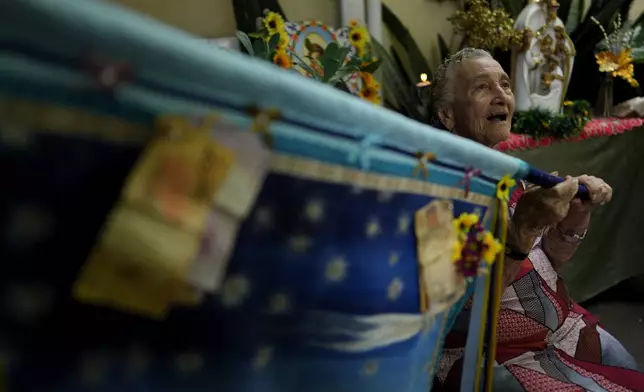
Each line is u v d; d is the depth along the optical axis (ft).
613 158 6.75
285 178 1.32
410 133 1.57
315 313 1.48
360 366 1.64
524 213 2.55
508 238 2.64
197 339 1.26
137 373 1.18
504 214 2.21
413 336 1.83
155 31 0.99
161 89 1.06
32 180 0.98
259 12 5.91
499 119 3.41
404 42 7.47
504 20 6.58
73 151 1.01
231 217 1.15
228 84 1.12
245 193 1.17
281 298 1.40
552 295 3.36
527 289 3.33
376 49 6.91
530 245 2.61
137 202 1.04
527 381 2.87
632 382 2.93
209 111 1.12
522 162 2.24
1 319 1.00
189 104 1.10
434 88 3.68
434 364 2.21
